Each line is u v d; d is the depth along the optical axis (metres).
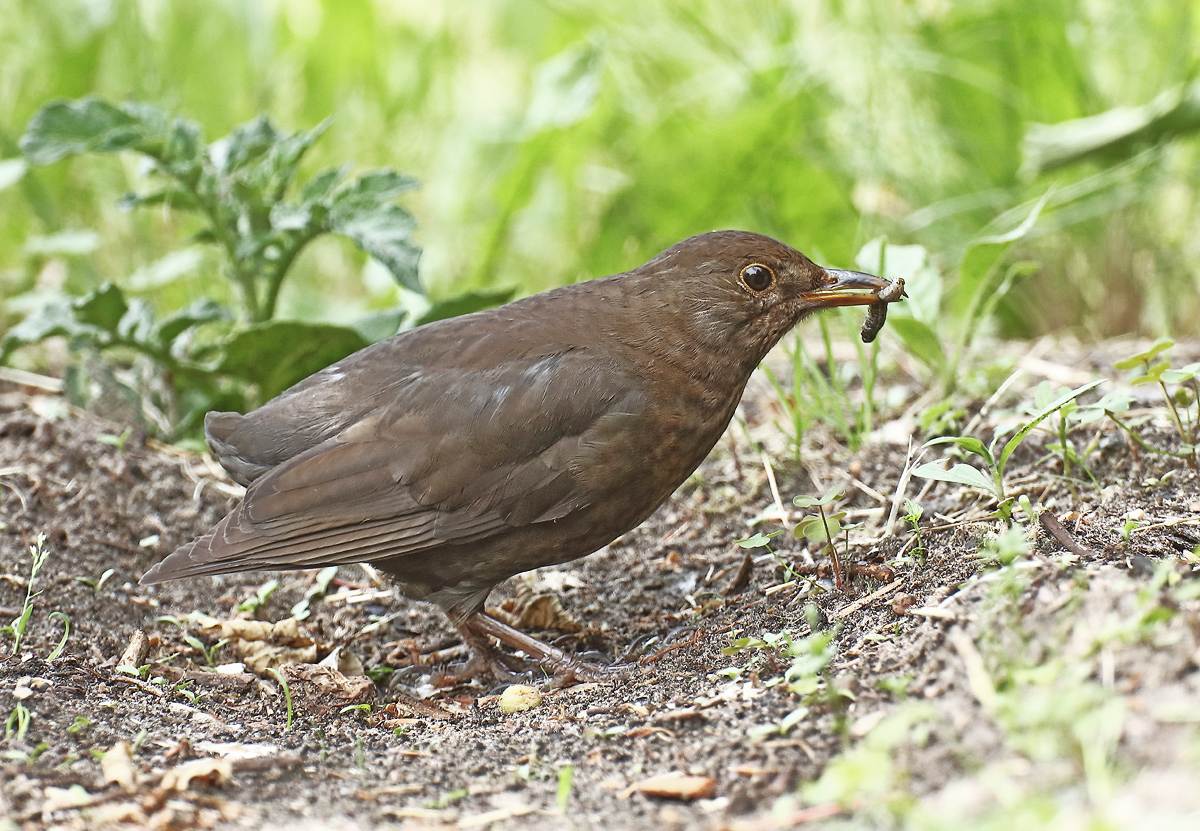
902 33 16.08
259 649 9.22
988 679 6.39
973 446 8.52
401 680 9.38
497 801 6.63
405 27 18.62
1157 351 8.49
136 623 9.63
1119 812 5.23
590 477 8.84
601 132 16.94
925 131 15.79
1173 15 15.36
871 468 10.71
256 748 7.47
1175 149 14.95
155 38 17.23
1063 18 15.32
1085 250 15.07
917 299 11.28
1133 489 8.96
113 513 10.78
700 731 7.07
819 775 6.30
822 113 15.88
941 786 5.81
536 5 19.22
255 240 11.54
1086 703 5.73
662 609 9.77
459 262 17.05
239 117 17.59
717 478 11.29
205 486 11.46
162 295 15.79
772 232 15.84
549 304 9.37
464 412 8.87
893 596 8.12
